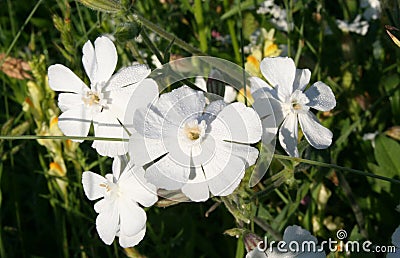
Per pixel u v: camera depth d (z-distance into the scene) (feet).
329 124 0.80
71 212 0.79
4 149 0.89
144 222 0.49
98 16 0.60
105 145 0.50
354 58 0.88
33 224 0.91
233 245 0.77
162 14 0.92
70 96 0.54
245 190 0.49
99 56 0.51
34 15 1.02
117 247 0.76
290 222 0.72
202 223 0.82
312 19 0.92
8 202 0.88
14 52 0.96
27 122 0.82
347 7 0.93
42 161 0.82
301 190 0.72
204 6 0.89
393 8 0.74
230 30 0.85
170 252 0.80
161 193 0.48
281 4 0.91
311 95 0.54
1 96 0.97
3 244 0.81
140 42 0.85
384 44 0.88
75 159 0.76
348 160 0.83
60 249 0.82
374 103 0.81
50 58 0.99
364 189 0.80
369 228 0.75
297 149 0.53
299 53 0.79
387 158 0.77
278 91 0.53
